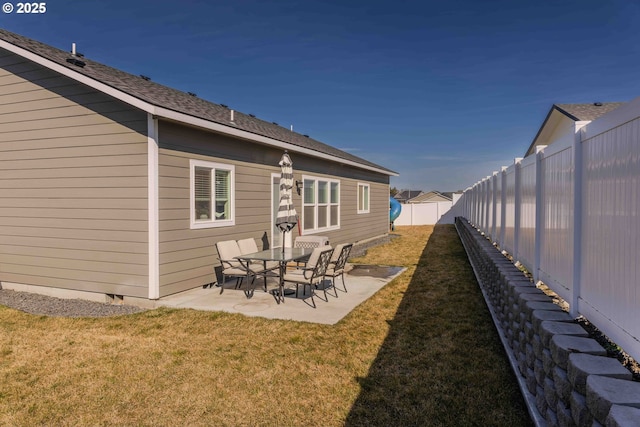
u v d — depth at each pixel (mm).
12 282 7082
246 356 4047
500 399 3129
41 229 6738
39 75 6539
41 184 6668
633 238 1958
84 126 6254
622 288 2084
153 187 5832
